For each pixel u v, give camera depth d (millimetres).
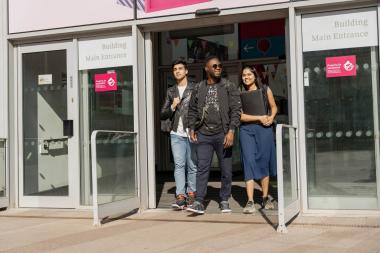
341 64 6727
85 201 7945
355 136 6699
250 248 5238
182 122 7441
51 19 7895
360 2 6586
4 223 7070
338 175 6766
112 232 6230
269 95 7043
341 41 6715
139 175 7391
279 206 5820
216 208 7535
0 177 8125
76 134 7926
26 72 8273
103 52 7809
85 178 7945
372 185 6633
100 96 7844
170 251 5262
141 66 7551
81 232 6301
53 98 8133
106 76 7797
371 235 5621
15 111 8305
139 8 7438
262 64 10719
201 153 6902
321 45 6777
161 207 7727
